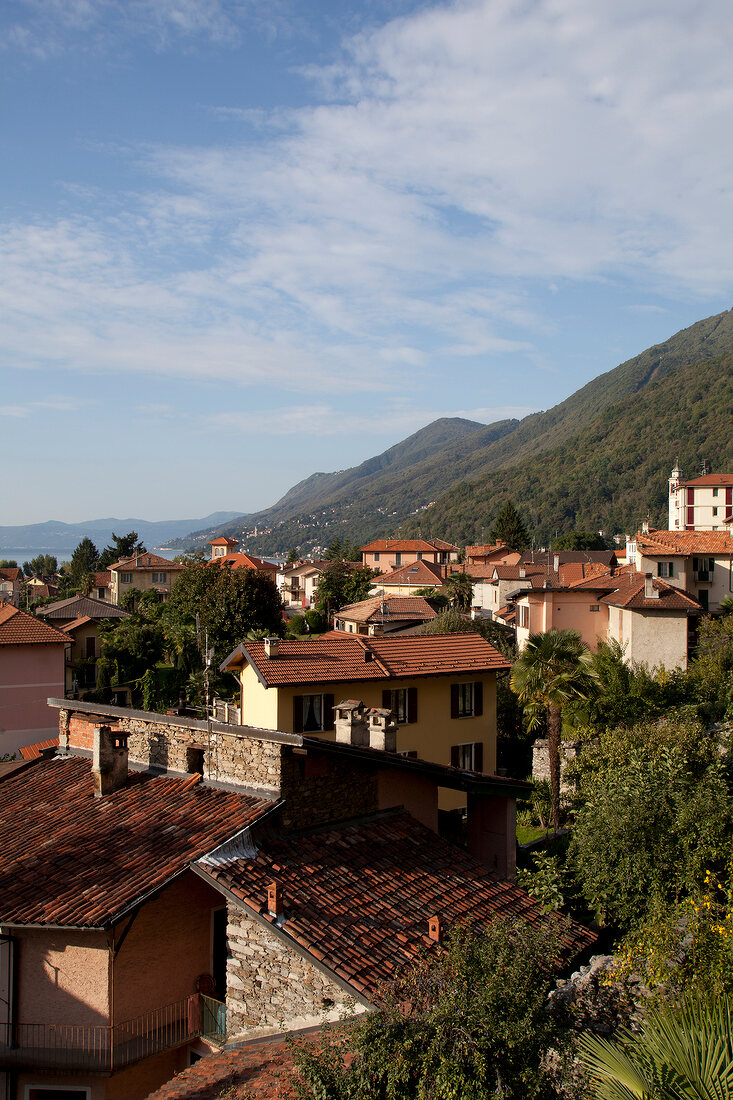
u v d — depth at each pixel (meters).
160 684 67.88
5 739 51.19
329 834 16.55
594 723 43.25
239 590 78.38
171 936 15.01
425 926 14.33
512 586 95.75
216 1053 12.95
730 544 67.81
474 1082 8.30
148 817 16.23
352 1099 8.57
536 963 9.79
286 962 13.20
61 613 79.00
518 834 34.94
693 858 18.16
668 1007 10.41
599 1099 8.33
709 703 44.59
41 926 13.16
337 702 35.97
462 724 39.00
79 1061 13.81
